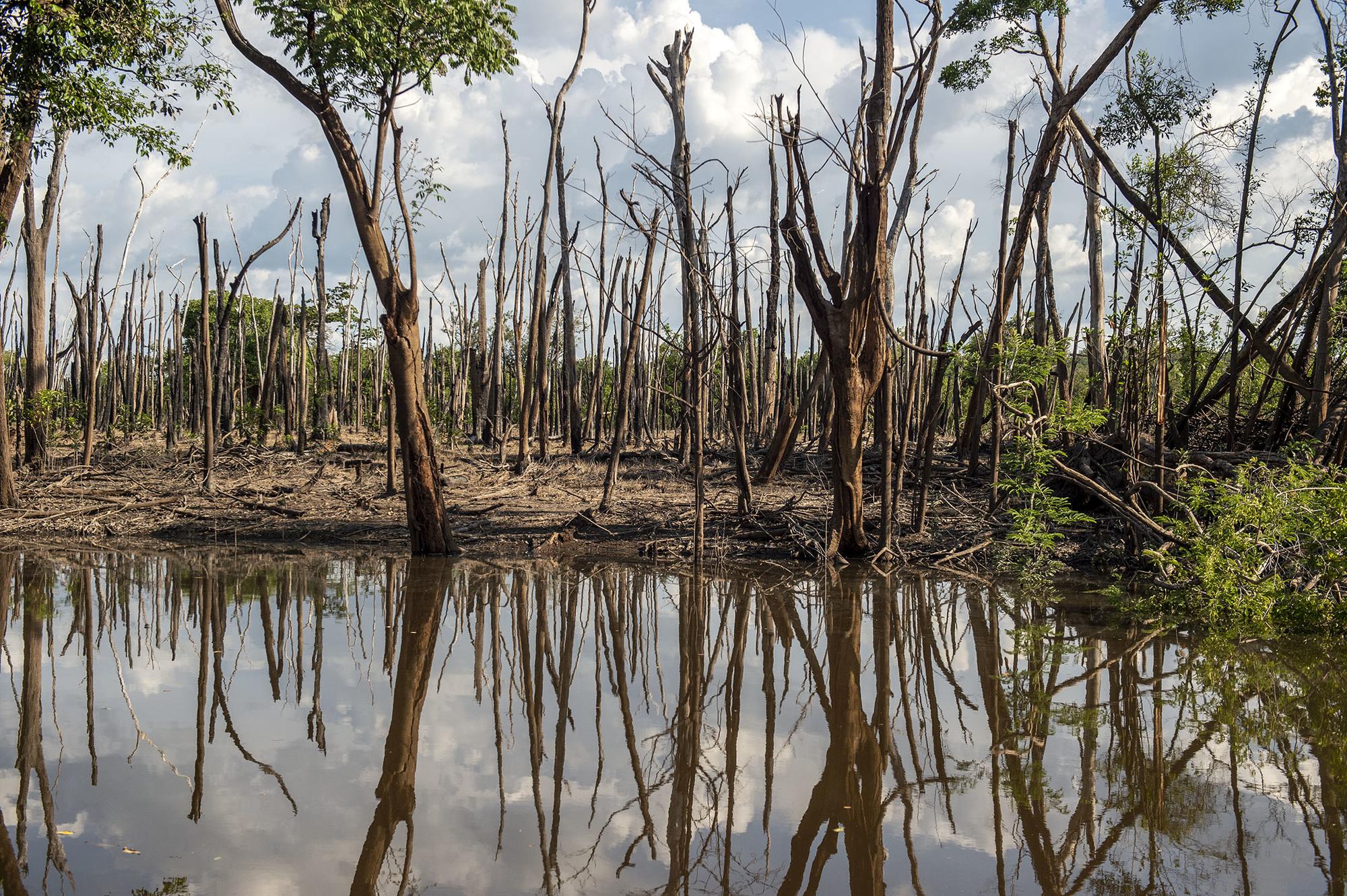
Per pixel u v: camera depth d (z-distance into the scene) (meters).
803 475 19.34
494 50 12.14
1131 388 13.77
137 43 14.50
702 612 9.85
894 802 4.78
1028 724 6.05
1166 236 13.56
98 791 4.76
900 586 11.38
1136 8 12.85
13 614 9.48
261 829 4.30
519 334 25.45
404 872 3.87
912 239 14.87
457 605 10.16
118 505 17.25
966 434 18.47
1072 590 11.05
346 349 37.34
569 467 21.47
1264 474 10.66
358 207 12.62
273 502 17.97
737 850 4.18
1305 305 14.70
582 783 5.02
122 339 34.78
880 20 11.63
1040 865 4.03
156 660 7.67
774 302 23.17
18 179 15.43
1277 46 14.65
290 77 12.09
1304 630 8.80
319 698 6.59
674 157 15.90
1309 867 3.99
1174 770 5.20
